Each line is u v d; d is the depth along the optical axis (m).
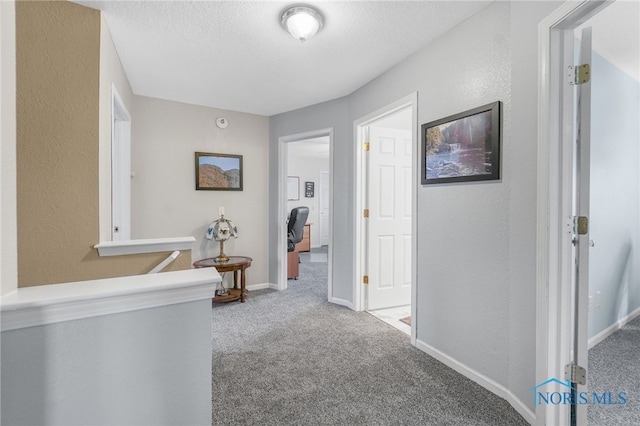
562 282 1.45
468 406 1.73
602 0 1.22
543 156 1.46
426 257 2.35
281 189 4.11
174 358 0.96
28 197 1.62
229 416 1.66
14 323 0.77
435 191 2.25
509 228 1.71
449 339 2.16
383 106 2.80
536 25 1.51
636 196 2.81
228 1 1.79
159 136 3.49
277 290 4.13
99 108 1.80
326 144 6.08
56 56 1.68
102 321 0.87
